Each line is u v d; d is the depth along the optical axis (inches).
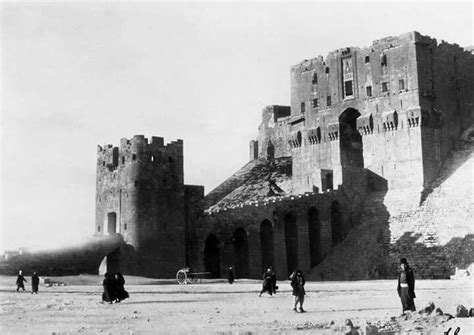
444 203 3762.3
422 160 3998.5
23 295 2215.8
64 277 2987.2
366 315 1366.9
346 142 4495.6
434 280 3056.1
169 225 3567.9
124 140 3602.4
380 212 3983.8
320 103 4611.2
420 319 1157.1
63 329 1189.7
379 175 4185.5
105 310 1585.9
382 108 4234.7
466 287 2319.1
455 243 3435.0
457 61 4399.6
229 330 1120.8
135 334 1103.0
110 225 3654.0
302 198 3791.8
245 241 3659.0
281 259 3629.4
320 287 2610.7
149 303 1813.5
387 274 3560.5
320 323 1211.2
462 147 4215.1
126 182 3538.4
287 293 2272.4
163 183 3587.6
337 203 3988.7
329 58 4579.2
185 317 1387.8
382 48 4288.9
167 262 3523.6
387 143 4178.2
